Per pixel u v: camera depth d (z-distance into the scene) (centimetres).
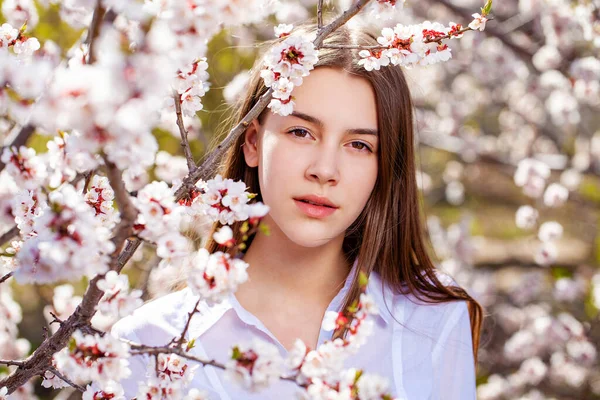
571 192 466
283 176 146
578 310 461
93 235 93
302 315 164
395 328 169
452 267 472
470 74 515
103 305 103
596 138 468
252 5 95
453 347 175
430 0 402
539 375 415
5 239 113
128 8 87
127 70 79
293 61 123
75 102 78
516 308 478
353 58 152
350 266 176
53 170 111
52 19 276
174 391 115
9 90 95
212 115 348
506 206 704
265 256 167
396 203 176
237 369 99
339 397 103
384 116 157
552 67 369
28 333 407
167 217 100
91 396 120
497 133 625
